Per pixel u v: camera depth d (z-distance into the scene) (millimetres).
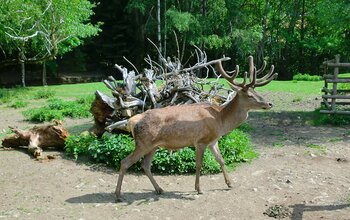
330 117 12820
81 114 13852
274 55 32438
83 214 5996
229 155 8477
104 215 5965
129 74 9547
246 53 30172
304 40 30812
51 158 8719
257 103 6695
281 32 31500
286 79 31812
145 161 6797
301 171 8039
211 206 6289
